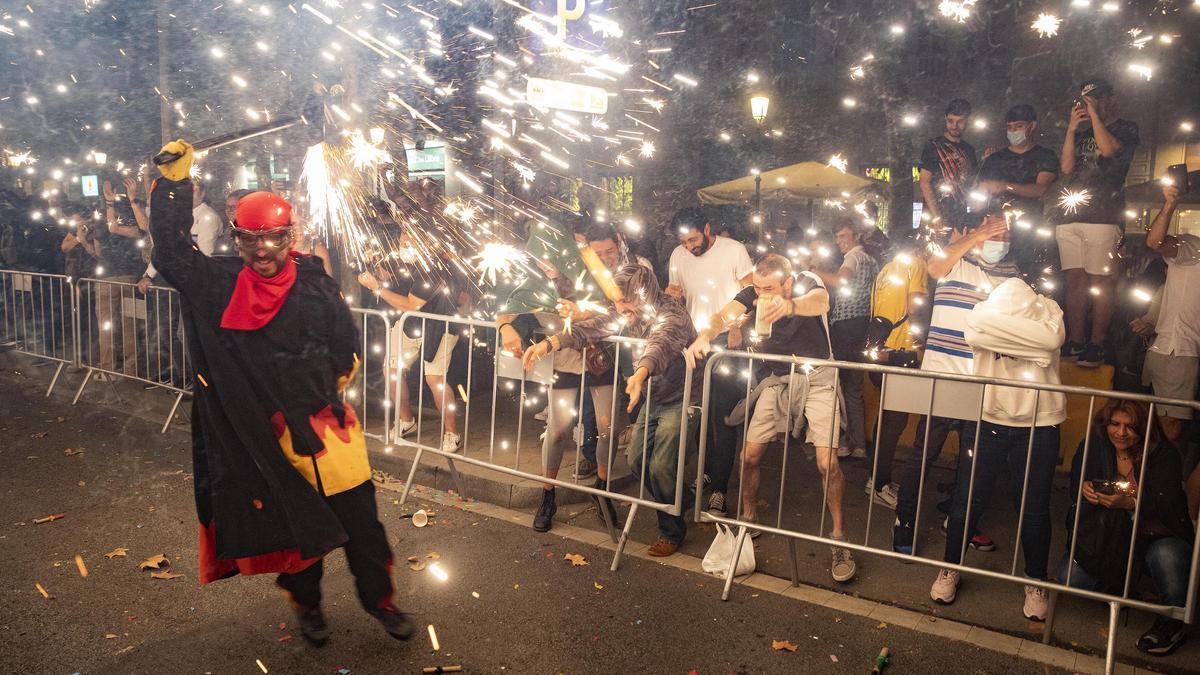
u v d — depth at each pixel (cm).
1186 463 512
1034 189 639
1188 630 381
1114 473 400
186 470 607
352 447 345
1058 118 1160
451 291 614
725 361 496
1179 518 379
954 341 484
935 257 495
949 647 380
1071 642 384
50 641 368
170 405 775
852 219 672
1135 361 585
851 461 656
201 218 801
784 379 472
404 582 436
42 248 1103
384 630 381
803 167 1117
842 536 455
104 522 509
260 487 325
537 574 449
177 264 319
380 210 575
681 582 443
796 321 471
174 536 488
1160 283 577
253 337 329
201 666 349
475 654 364
